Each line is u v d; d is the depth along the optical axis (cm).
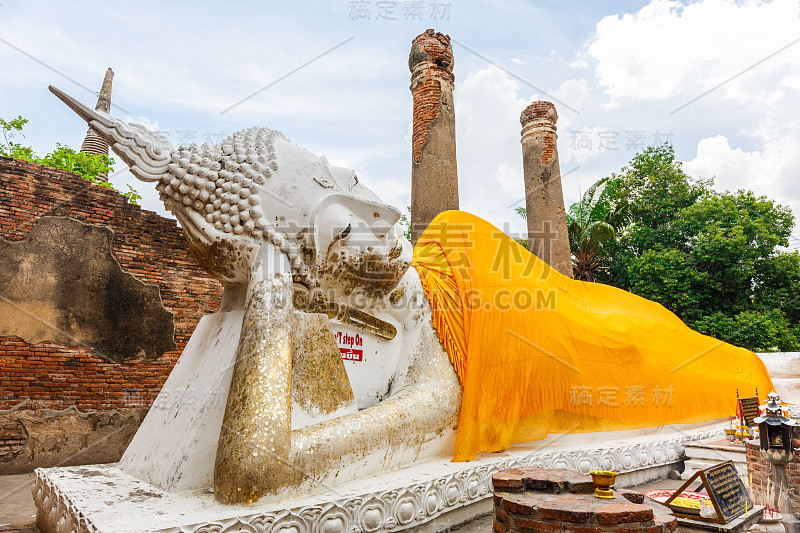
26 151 1432
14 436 727
